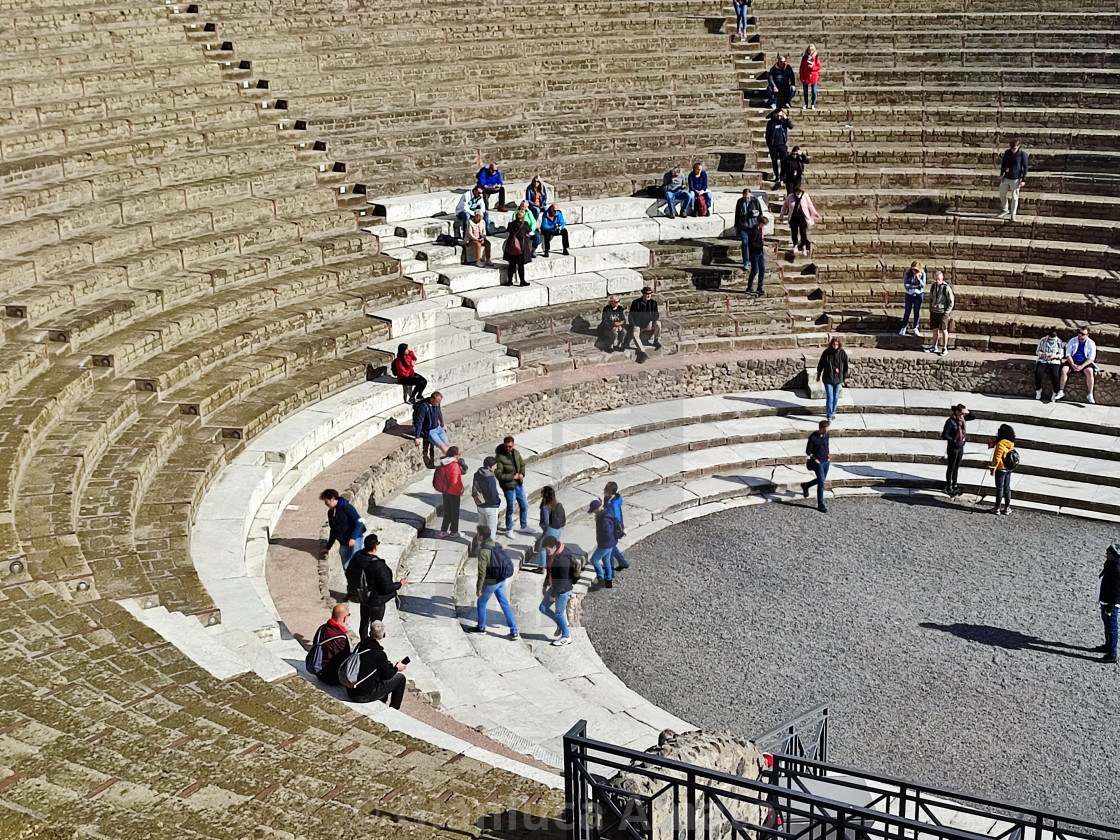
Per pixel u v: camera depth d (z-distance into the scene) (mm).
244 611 16844
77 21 30156
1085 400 29188
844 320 31484
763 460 27266
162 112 29734
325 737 12336
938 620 20906
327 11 35094
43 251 23484
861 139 35781
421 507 22781
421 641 17797
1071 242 32531
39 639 13297
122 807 10320
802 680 19000
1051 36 37062
